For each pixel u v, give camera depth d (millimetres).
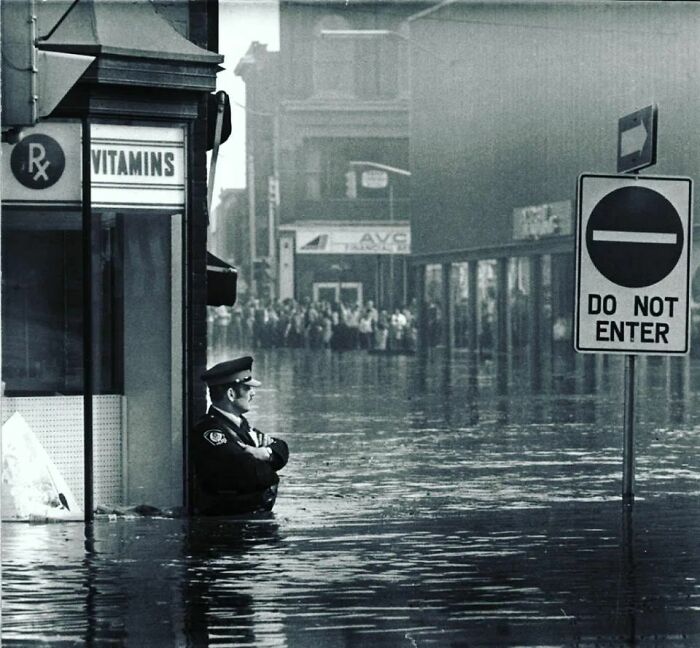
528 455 38844
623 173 24188
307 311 147500
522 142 121562
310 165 188000
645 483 31641
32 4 17406
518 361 105312
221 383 25891
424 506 27438
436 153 138250
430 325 139500
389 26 184625
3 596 17500
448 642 14938
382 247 175875
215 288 29156
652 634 15336
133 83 24656
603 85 109062
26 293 25984
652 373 82938
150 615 16375
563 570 19297
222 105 27750
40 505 25188
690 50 98750
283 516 25703
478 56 128875
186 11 25781
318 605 16953
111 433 26188
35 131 24719
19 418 25516
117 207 25125
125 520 24953
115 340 26312
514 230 123375
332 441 43750
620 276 23734
